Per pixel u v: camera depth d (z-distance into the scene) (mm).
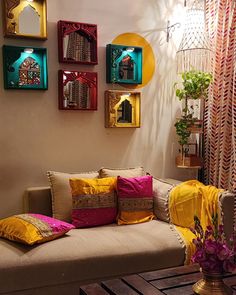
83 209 2732
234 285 1669
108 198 2836
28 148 3053
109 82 3287
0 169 2973
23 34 2910
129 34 3354
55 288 2160
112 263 2256
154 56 3479
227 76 3213
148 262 2348
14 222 2377
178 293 1605
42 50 2988
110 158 3369
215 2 3355
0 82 2924
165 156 3598
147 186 2967
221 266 1485
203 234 1621
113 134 3369
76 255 2195
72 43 3086
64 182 2875
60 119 3150
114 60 3240
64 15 3096
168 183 3031
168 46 3531
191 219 2705
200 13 3283
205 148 3551
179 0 3543
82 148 3250
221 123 3305
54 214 2818
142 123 3477
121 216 2834
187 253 2451
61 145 3168
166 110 3570
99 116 3299
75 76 3104
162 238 2486
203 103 3545
